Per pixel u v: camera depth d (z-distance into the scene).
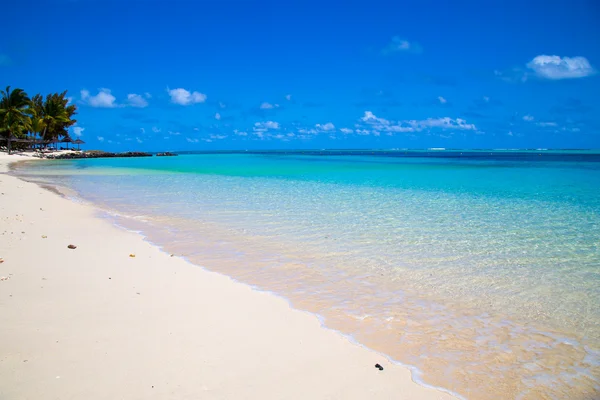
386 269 7.32
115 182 24.50
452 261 7.79
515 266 7.50
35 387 3.53
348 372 4.00
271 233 10.09
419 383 3.89
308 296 6.02
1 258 7.34
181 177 28.84
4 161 51.25
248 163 53.34
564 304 5.82
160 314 5.14
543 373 4.14
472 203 15.14
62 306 5.28
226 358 4.14
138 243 8.99
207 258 7.93
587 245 8.93
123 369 3.85
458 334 4.91
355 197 16.97
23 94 60.06
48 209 13.25
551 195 17.53
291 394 3.60
